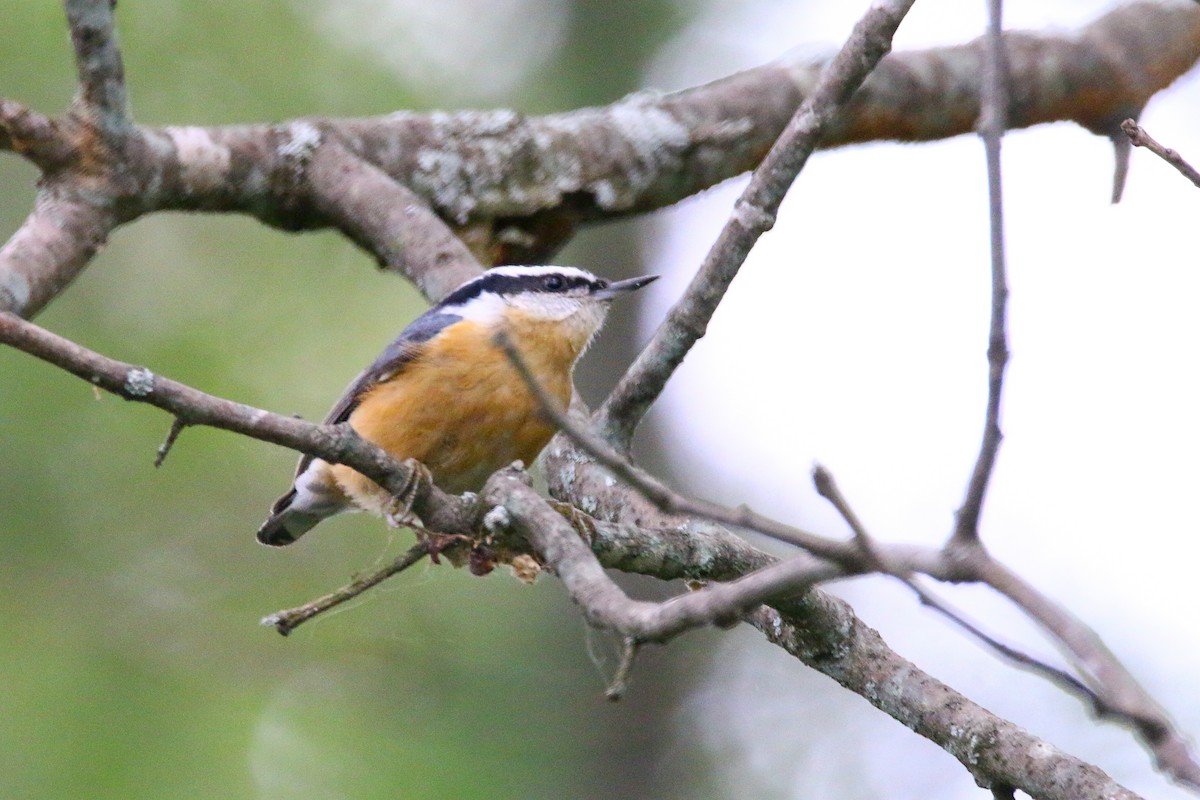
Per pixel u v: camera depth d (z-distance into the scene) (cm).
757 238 746
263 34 1249
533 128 1011
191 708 1113
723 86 1058
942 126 1077
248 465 1223
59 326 1212
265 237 1306
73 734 1066
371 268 1320
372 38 1299
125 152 841
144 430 1185
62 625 1155
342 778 1114
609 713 1312
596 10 1439
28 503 1164
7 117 796
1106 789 595
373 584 676
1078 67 1080
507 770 1215
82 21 800
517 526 590
